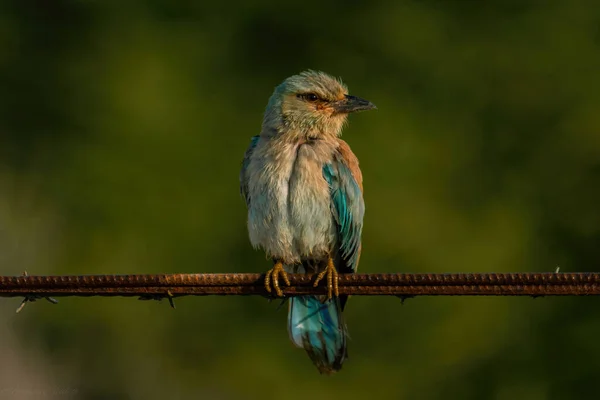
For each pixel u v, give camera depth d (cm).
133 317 1648
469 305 1528
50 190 1738
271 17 1809
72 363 1641
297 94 987
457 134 1692
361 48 1775
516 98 1722
